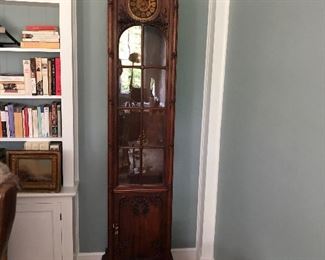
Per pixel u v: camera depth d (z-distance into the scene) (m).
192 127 2.41
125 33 1.93
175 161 2.45
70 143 2.16
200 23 2.27
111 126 1.99
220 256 2.26
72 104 2.13
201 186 2.42
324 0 1.12
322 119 1.13
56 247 2.17
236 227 1.96
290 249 1.34
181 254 2.55
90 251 2.49
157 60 1.99
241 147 1.88
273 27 1.50
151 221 2.14
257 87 1.66
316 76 1.17
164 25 1.91
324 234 1.12
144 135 2.08
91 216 2.45
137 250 2.17
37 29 2.05
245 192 1.82
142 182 2.11
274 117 1.48
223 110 2.19
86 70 2.26
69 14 2.02
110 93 1.95
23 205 2.08
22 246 2.13
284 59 1.40
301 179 1.26
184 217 2.53
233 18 2.01
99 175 2.40
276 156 1.46
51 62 2.11
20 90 2.11
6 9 2.14
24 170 2.08
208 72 2.26
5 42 2.13
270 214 1.52
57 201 2.11
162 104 2.05
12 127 2.16
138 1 1.88
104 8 2.20
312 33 1.20
